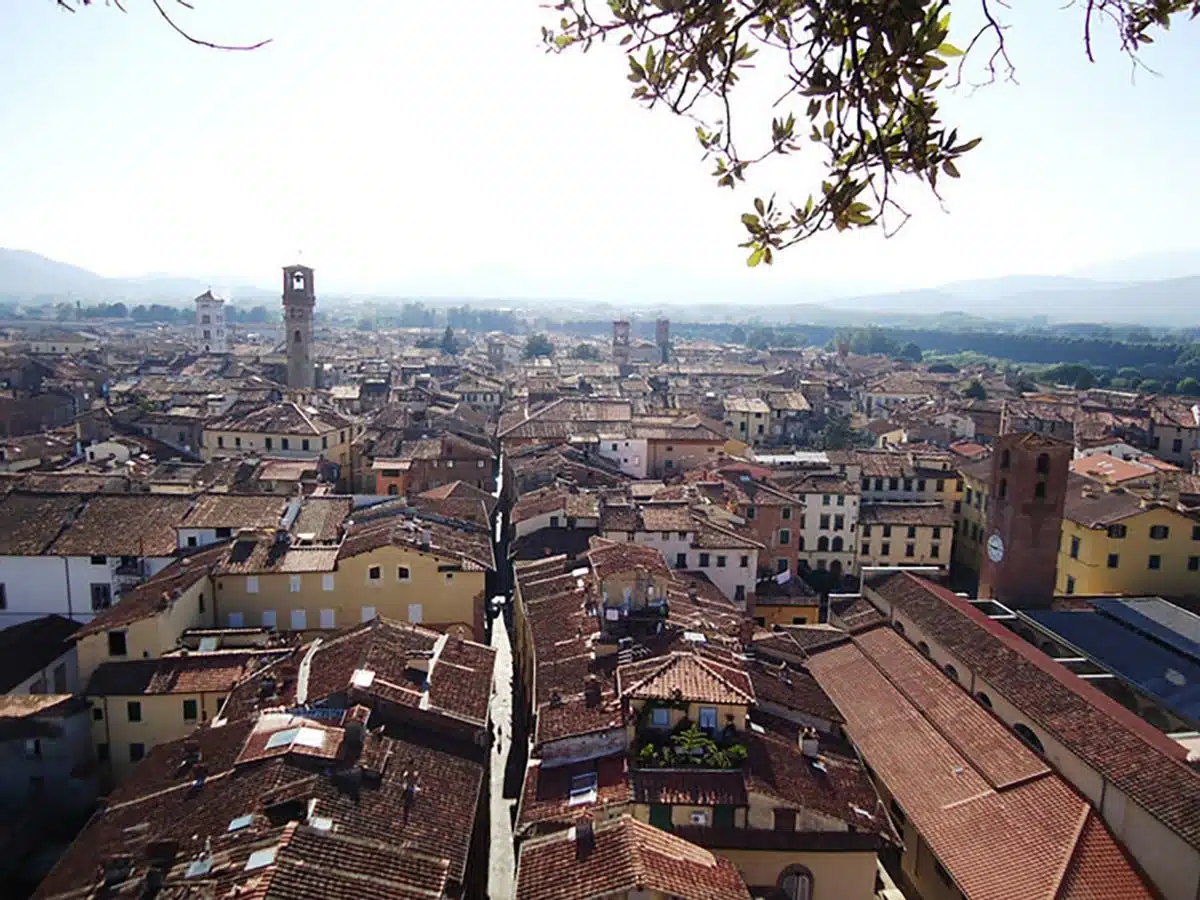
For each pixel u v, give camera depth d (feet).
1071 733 174.19
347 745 152.25
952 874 154.92
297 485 343.46
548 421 479.00
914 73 37.01
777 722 176.65
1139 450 503.20
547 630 216.54
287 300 638.53
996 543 259.39
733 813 148.05
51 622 242.99
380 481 414.41
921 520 365.20
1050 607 254.88
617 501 318.24
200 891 117.70
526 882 123.85
